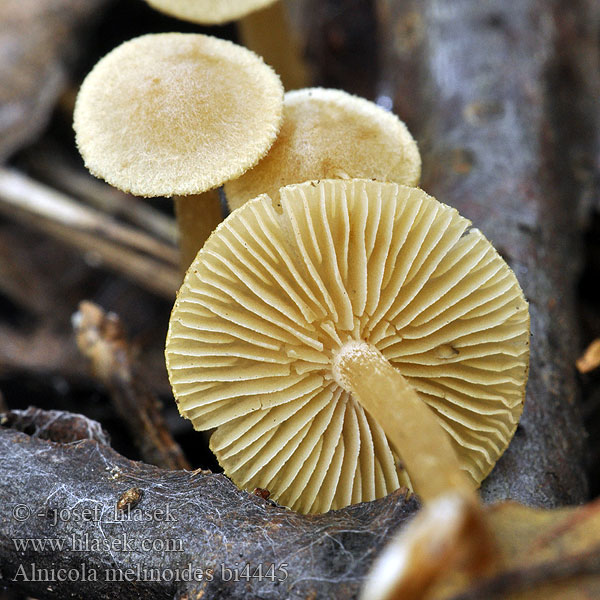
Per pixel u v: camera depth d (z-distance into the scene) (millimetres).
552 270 132
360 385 116
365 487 121
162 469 116
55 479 115
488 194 135
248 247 115
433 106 145
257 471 120
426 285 118
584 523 106
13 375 146
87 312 133
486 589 104
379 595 102
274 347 117
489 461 120
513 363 119
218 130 119
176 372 118
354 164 121
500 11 148
